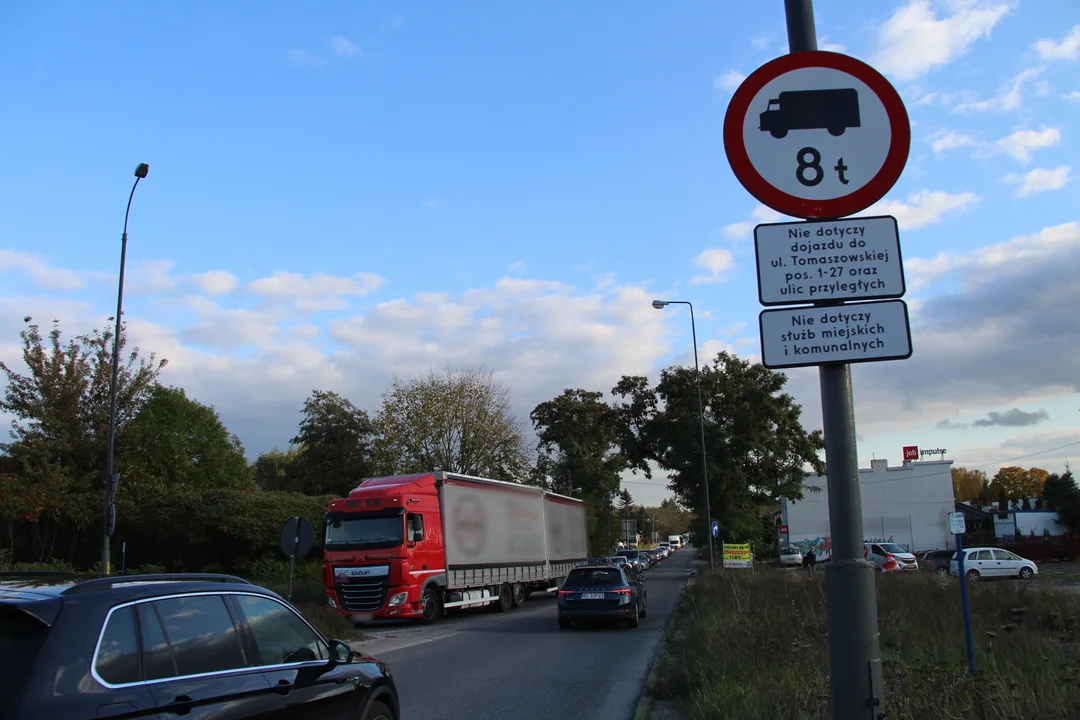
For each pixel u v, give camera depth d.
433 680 11.15
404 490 21.03
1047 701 5.90
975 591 15.45
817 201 4.03
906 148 4.09
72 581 4.12
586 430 62.62
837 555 3.65
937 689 5.98
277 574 31.70
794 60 4.14
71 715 3.40
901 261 3.95
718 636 10.73
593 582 18.38
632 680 11.09
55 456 30.20
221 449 59.56
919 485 63.91
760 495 50.91
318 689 4.86
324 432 58.88
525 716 8.78
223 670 4.25
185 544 32.25
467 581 23.05
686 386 50.16
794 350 3.87
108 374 31.92
